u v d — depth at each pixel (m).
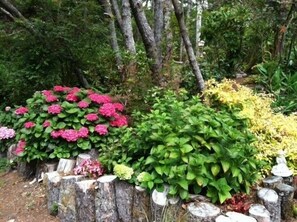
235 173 2.57
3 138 4.20
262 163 2.85
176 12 4.04
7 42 5.30
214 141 2.66
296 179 3.13
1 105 5.50
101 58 4.46
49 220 2.99
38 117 3.59
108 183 2.68
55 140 3.45
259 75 5.86
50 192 3.07
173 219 2.45
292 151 3.29
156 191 2.55
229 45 6.36
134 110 3.72
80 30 5.14
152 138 2.67
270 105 4.39
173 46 5.02
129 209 2.67
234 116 3.06
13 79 5.20
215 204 2.57
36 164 3.67
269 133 3.47
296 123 3.71
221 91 3.82
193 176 2.49
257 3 6.38
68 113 3.49
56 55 5.09
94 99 3.66
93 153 3.40
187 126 2.67
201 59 6.19
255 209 2.53
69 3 5.21
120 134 3.38
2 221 3.06
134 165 2.79
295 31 6.02
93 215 2.74
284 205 2.81
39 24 4.89
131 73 4.10
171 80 4.31
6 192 3.57
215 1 9.37
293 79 5.29
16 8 5.55
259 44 6.75
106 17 5.41
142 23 4.62
